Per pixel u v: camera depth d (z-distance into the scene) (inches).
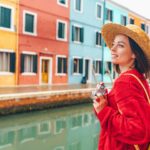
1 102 602.9
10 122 580.7
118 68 96.5
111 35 94.5
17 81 912.9
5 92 692.1
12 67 897.5
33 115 662.5
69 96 789.9
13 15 892.6
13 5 890.1
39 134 492.7
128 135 76.7
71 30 1146.0
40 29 992.2
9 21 886.4
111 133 80.3
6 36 876.6
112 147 83.0
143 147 80.7
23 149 404.2
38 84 989.8
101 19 1325.0
